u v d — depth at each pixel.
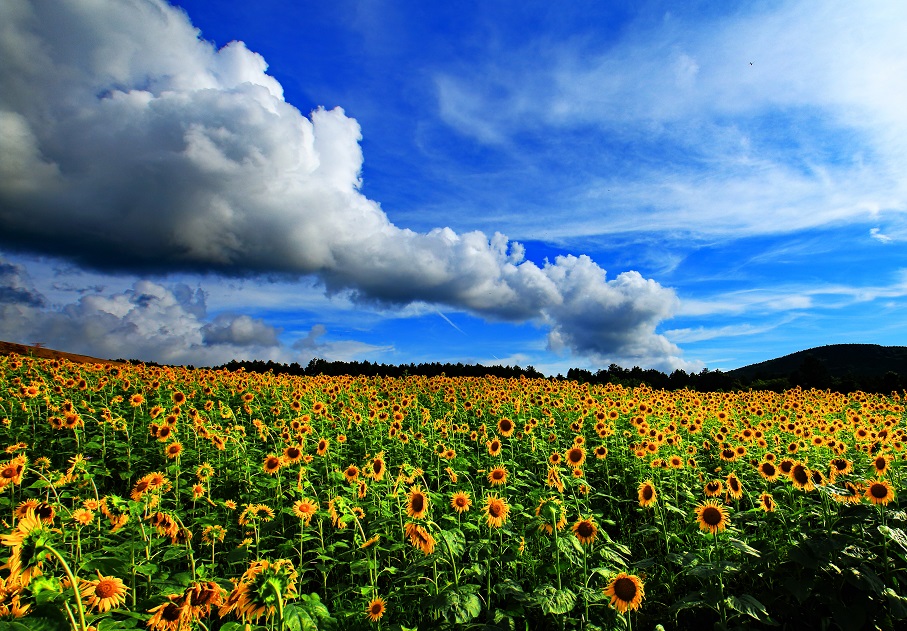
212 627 4.88
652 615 5.48
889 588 4.66
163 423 9.77
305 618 3.38
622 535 7.60
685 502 7.96
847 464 6.81
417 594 4.96
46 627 2.69
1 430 10.56
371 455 10.67
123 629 3.27
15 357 18.47
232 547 6.45
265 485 7.77
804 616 5.09
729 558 6.01
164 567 5.46
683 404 18.33
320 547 6.05
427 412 13.27
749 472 9.39
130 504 5.39
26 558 2.98
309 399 16.58
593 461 10.95
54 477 6.68
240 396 16.88
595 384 30.91
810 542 5.02
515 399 17.80
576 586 4.81
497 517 5.62
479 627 4.26
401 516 6.53
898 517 5.23
